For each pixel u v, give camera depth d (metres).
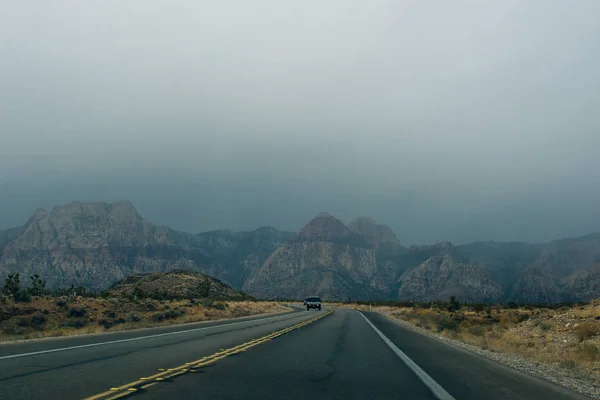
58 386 8.98
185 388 9.22
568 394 10.77
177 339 19.25
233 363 12.93
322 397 9.09
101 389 8.80
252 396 8.84
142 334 21.66
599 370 15.90
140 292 67.00
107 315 41.22
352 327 30.66
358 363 14.03
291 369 12.33
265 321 35.22
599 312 26.53
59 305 41.81
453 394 9.91
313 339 21.09
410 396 9.52
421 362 14.89
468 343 24.02
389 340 22.19
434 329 31.86
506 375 13.15
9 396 8.05
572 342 21.94
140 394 8.50
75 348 15.12
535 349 21.22
